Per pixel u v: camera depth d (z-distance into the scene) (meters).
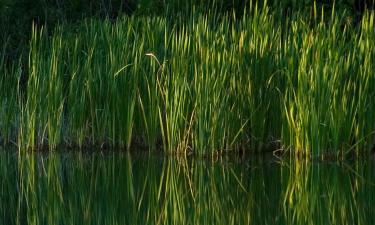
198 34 15.16
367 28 14.94
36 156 15.93
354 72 14.83
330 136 14.75
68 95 16.27
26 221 11.93
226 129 15.07
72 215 12.20
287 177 13.91
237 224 11.47
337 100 14.64
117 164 15.05
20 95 16.36
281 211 12.09
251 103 15.15
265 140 15.48
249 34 15.30
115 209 12.50
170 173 14.40
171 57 15.39
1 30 19.94
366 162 14.77
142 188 13.58
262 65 15.20
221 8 17.25
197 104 15.02
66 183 14.05
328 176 13.88
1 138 16.84
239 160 15.08
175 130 15.21
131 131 15.78
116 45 15.85
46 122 16.06
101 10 20.22
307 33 14.88
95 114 16.03
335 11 17.11
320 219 11.60
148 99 15.75
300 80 14.71
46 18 19.50
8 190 13.71
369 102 14.83
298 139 14.85
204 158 15.13
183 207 12.49
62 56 16.16
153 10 18.20
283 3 17.14
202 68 14.98
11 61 19.34
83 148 16.14
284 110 15.09
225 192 13.20
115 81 15.77
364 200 12.58
